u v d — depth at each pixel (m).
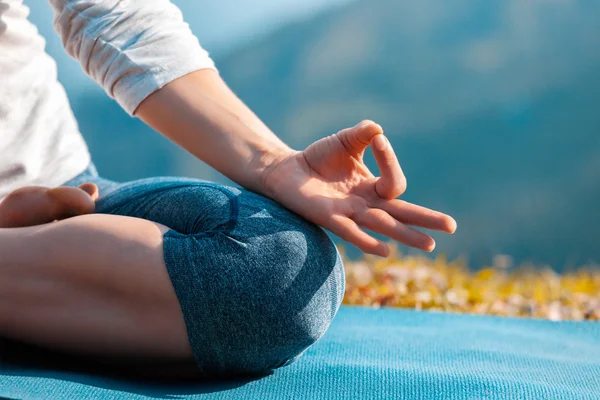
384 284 3.05
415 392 1.46
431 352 1.86
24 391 1.27
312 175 1.49
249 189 1.56
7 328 1.44
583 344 2.10
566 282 3.52
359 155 1.47
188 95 1.58
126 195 1.62
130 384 1.41
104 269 1.38
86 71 1.70
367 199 1.46
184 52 1.62
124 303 1.39
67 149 1.88
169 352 1.42
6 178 1.75
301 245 1.42
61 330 1.42
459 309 2.85
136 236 1.40
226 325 1.39
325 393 1.42
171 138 1.62
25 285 1.41
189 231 1.48
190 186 1.55
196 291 1.37
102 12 1.63
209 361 1.43
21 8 1.78
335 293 1.48
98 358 1.46
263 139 1.57
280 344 1.43
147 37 1.62
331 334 2.04
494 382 1.55
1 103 1.72
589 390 1.55
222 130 1.57
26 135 1.78
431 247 1.38
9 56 1.75
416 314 2.47
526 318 2.51
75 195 1.52
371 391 1.45
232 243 1.39
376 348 1.88
